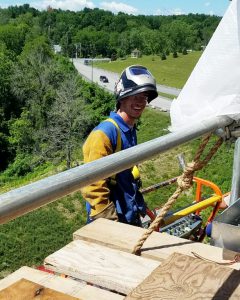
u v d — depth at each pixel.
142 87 3.66
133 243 2.76
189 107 2.44
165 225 4.25
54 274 2.56
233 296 2.09
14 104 57.88
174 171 34.94
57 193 1.62
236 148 3.49
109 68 119.25
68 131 47.69
